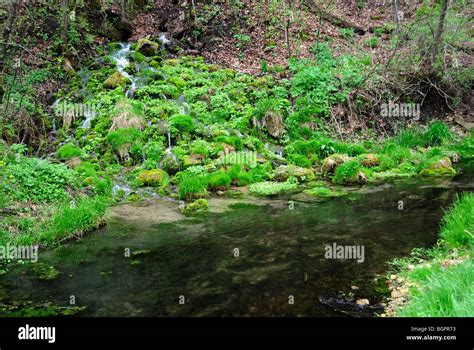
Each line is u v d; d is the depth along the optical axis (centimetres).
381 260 604
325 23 1878
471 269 478
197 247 685
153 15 1905
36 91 1367
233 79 1519
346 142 1333
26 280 580
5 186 787
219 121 1309
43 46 1523
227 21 1822
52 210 786
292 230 748
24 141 1182
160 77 1468
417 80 1519
